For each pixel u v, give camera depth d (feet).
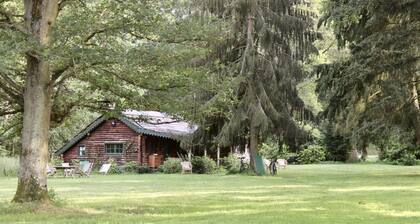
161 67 41.22
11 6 47.67
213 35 43.27
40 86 42.11
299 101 107.86
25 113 42.34
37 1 41.47
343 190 62.75
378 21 81.82
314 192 60.34
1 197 56.90
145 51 38.88
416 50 81.92
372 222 33.99
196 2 96.58
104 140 137.80
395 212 39.75
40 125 42.22
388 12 79.56
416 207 43.01
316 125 111.86
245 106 100.17
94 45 39.88
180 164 124.47
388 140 97.09
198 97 49.08
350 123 95.50
